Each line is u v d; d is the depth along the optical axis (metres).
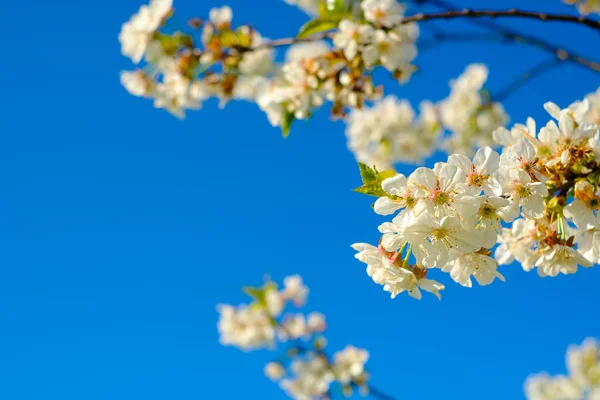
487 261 1.29
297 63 1.57
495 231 1.26
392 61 1.53
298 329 2.85
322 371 2.69
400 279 1.29
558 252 1.29
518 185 1.26
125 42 1.67
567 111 1.30
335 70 1.56
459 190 1.25
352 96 1.56
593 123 1.28
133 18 1.67
